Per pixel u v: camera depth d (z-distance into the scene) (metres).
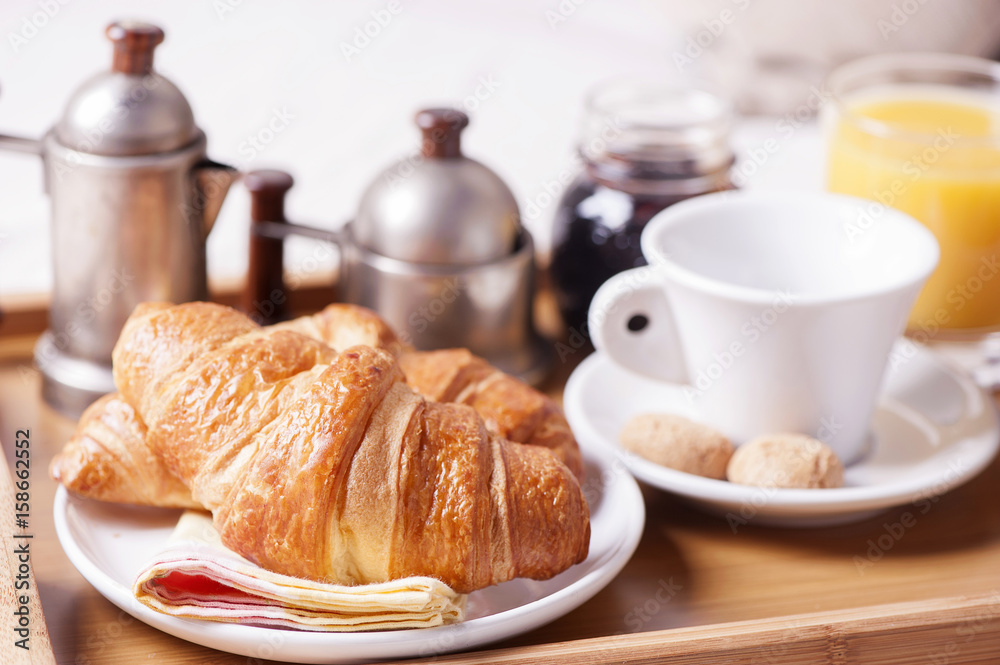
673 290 0.77
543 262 0.95
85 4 1.58
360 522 0.68
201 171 0.81
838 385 0.77
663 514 0.78
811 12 1.28
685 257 0.79
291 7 1.66
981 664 0.71
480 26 1.62
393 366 0.70
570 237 0.88
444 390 0.76
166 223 0.81
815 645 0.70
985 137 0.85
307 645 0.67
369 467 0.68
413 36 1.58
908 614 0.70
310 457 0.68
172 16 1.59
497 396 0.76
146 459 0.72
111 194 0.80
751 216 0.81
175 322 0.72
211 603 0.68
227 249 1.04
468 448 0.69
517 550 0.69
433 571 0.69
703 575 0.75
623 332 0.78
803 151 1.19
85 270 0.81
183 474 0.71
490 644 0.70
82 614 0.71
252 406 0.70
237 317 0.73
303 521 0.68
